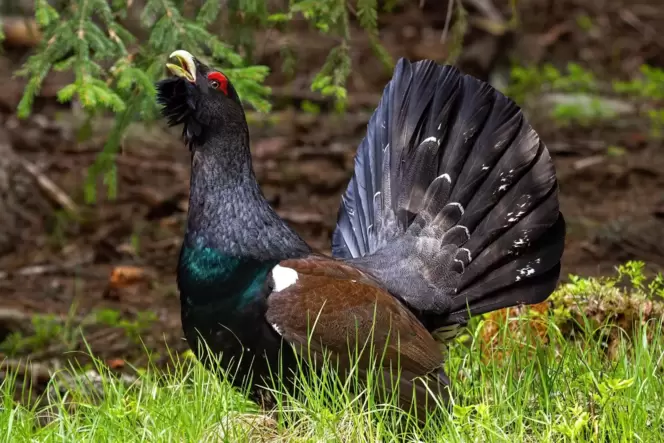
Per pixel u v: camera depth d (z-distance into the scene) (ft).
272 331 27.25
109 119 74.13
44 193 60.49
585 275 47.09
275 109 79.56
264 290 27.40
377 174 32.91
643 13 100.17
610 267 48.65
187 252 28.12
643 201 60.64
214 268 27.66
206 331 27.86
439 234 30.86
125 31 37.45
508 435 26.21
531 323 34.14
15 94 77.00
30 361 41.27
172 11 37.35
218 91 28.30
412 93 32.91
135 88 39.34
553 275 30.55
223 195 28.25
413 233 31.09
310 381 27.48
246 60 41.55
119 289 50.19
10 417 26.89
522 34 91.30
